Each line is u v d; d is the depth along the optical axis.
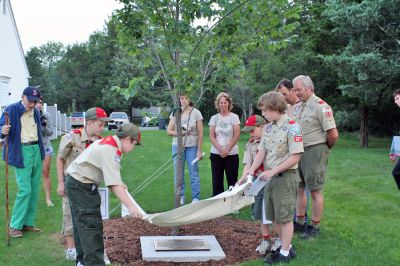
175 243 5.26
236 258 5.05
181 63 5.80
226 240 5.61
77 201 4.07
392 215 7.21
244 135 27.50
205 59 5.85
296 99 5.88
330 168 12.68
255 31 5.83
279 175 4.73
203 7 5.26
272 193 4.79
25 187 5.86
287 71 22.97
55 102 65.19
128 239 5.57
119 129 4.07
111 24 5.84
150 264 4.84
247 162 5.67
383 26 17.23
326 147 5.70
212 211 4.40
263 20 5.75
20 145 5.78
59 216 6.89
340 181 10.46
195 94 5.92
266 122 5.62
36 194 6.10
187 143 7.30
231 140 7.03
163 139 23.78
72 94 64.94
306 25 21.19
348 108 23.38
